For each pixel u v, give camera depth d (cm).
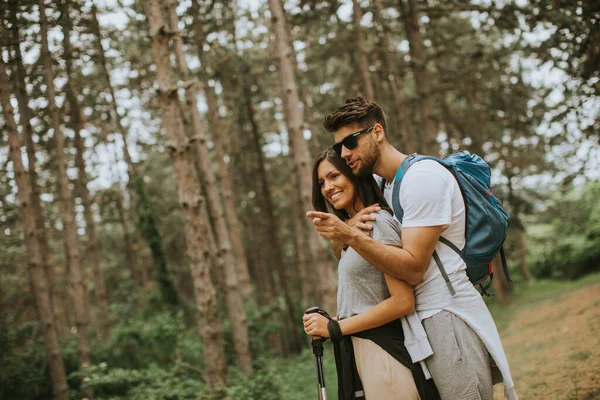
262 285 2150
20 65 1005
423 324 223
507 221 233
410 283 219
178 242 2505
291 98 803
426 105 1231
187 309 1683
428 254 215
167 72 718
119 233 2686
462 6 1126
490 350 221
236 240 1702
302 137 799
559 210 2556
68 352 1243
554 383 563
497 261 2027
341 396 234
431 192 214
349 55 1559
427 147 1227
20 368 1145
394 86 1341
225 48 1327
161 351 1258
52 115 1056
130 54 1329
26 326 1359
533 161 1722
